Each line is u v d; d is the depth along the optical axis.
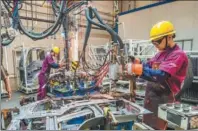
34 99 3.67
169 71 1.47
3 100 4.29
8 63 5.73
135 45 4.36
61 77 4.18
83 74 3.64
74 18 4.19
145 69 1.47
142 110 1.55
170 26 1.60
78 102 1.89
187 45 4.10
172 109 1.18
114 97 2.08
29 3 6.07
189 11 5.22
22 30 3.34
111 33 1.96
